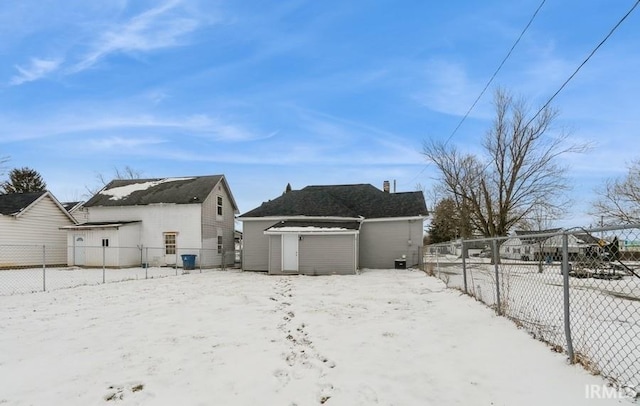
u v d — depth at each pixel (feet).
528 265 22.27
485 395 11.93
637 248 11.53
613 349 14.96
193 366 15.56
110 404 12.23
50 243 83.61
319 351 17.37
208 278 55.52
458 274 47.52
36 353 17.43
